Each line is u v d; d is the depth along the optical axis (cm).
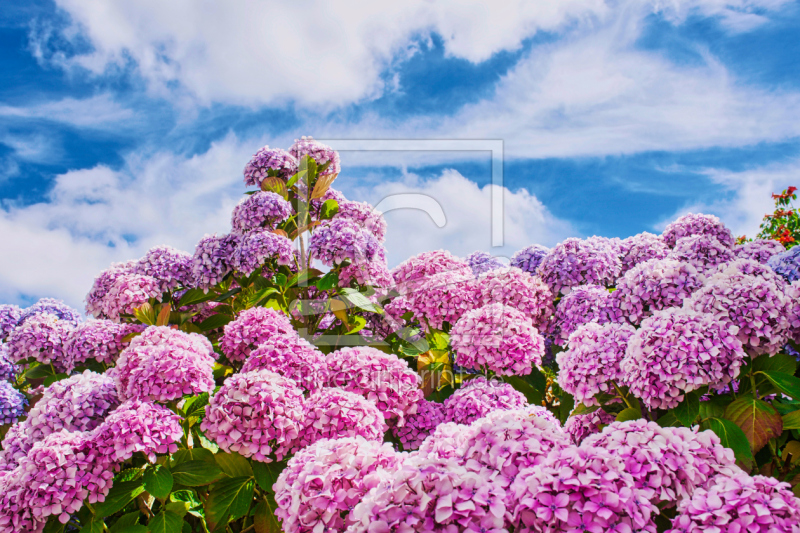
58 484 216
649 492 158
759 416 230
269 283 436
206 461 262
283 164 488
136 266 462
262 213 450
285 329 341
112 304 428
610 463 161
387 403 299
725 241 453
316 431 251
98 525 235
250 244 425
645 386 232
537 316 412
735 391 274
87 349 381
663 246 456
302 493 185
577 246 432
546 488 151
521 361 338
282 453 246
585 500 149
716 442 180
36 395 434
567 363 274
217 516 245
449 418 320
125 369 273
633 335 250
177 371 259
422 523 147
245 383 250
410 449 309
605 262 423
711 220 461
